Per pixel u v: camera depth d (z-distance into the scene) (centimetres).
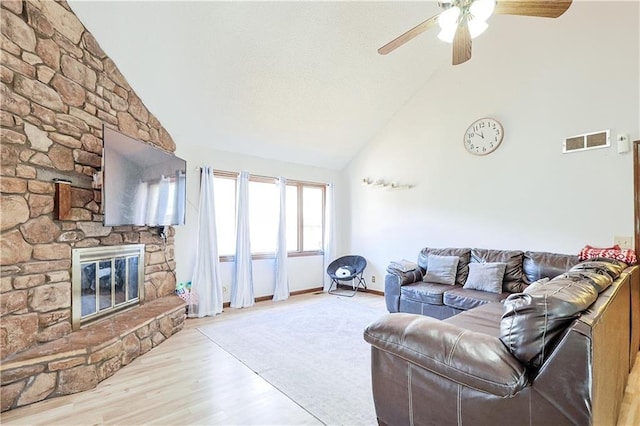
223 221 471
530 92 380
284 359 279
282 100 425
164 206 347
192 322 388
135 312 315
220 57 345
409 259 507
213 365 267
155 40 307
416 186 498
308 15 334
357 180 592
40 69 238
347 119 500
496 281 353
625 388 221
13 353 213
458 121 447
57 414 198
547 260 342
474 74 429
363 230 581
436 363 140
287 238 555
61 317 248
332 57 389
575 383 112
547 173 367
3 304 209
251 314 424
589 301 137
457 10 201
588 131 339
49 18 245
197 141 436
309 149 536
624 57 318
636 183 310
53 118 248
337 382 238
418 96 494
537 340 122
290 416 195
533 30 377
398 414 160
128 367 262
